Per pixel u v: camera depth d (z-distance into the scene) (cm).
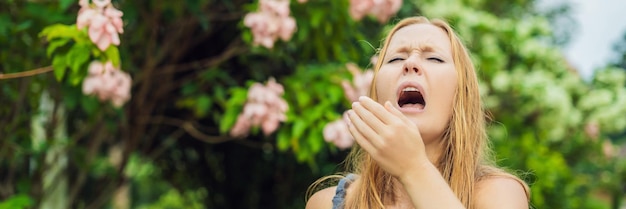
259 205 525
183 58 425
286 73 421
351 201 159
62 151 392
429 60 143
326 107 343
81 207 509
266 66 419
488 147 167
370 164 154
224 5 394
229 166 522
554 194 611
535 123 775
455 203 126
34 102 359
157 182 589
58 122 407
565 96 742
